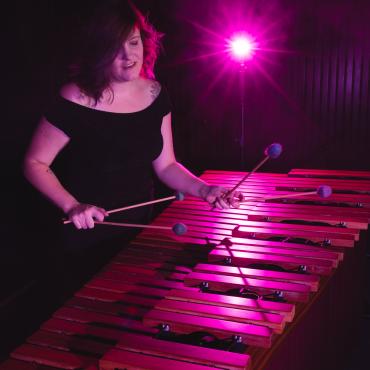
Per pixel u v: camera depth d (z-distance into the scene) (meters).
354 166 5.38
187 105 5.77
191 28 5.54
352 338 3.11
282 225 2.63
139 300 2.01
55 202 2.04
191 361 1.57
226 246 2.37
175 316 1.78
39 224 4.17
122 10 1.92
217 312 1.79
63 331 1.83
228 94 5.61
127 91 2.18
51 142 2.13
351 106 5.25
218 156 5.81
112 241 2.34
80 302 2.02
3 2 4.20
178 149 5.88
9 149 4.42
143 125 2.21
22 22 4.33
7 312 3.38
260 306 1.81
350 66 5.16
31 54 4.41
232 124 5.68
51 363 1.67
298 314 1.93
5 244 4.02
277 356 1.78
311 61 5.27
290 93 5.41
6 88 4.34
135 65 2.01
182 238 2.58
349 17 5.05
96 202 2.25
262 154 5.66
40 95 4.47
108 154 2.18
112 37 1.91
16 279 3.73
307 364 2.15
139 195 2.36
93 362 1.66
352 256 2.83
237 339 1.67
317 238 2.42
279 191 3.37
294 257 2.21
